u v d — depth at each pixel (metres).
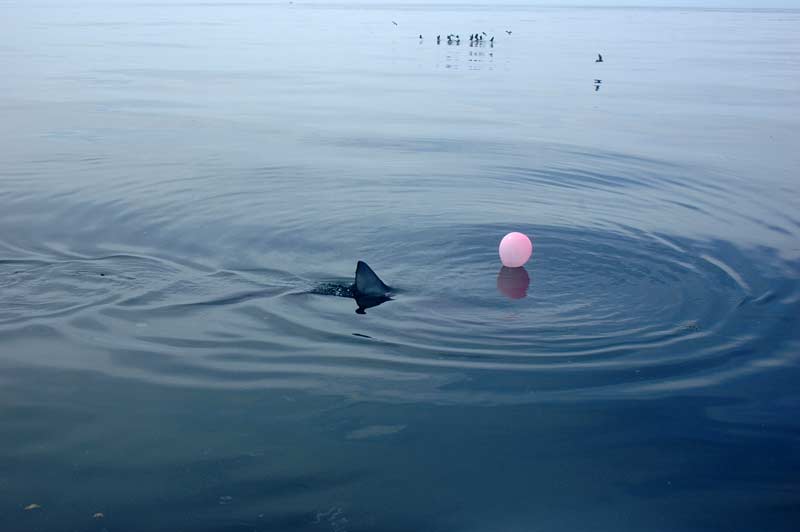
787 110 24.20
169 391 6.55
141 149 16.66
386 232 10.88
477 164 15.64
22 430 5.94
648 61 41.22
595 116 22.62
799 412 6.25
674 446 5.77
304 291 8.72
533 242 10.55
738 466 5.53
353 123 20.67
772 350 7.36
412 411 6.22
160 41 50.12
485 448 5.71
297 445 5.73
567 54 45.34
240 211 11.80
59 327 7.74
